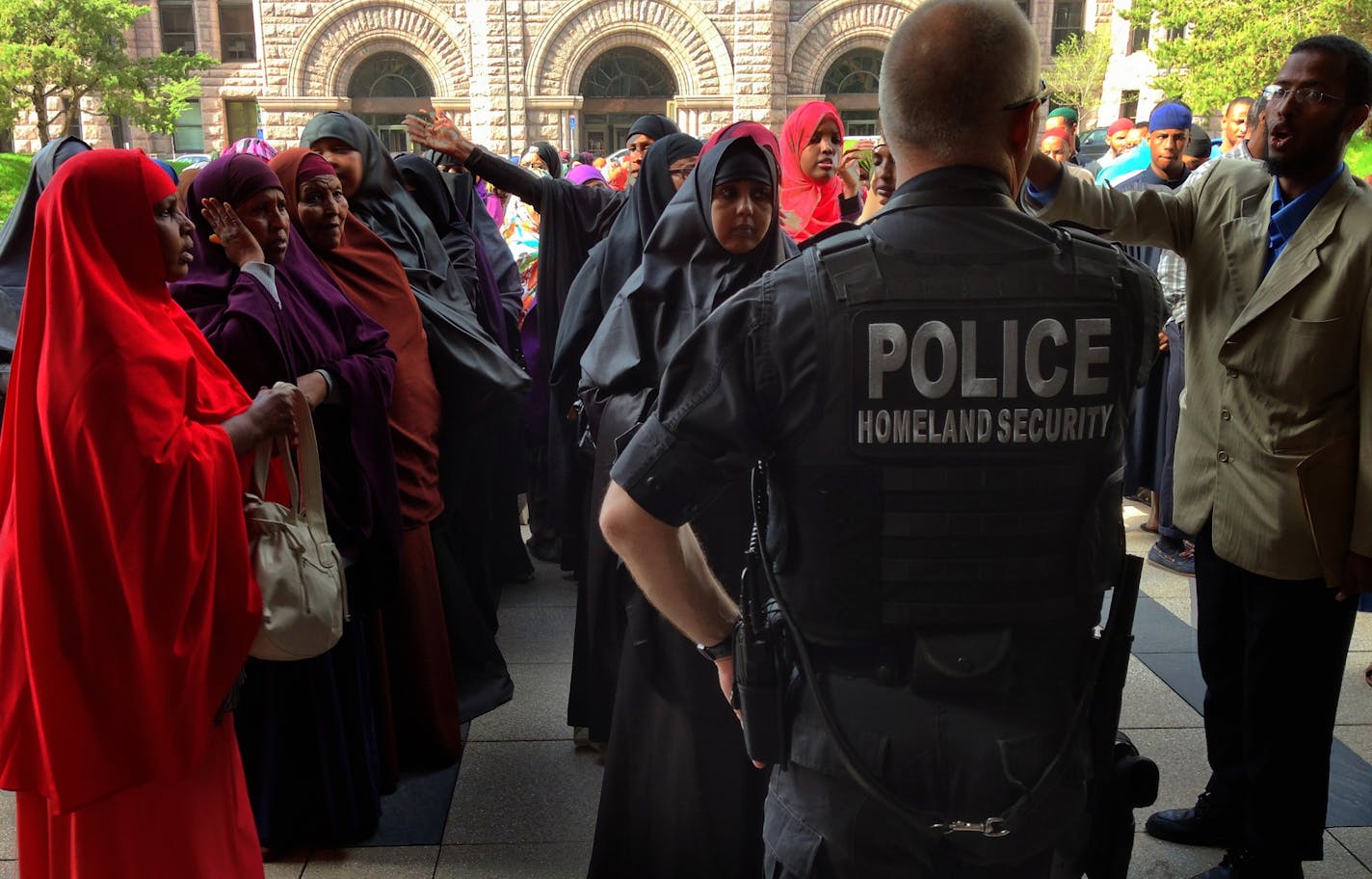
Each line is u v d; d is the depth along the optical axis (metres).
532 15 24.69
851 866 1.43
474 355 3.43
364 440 2.69
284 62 25.34
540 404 4.55
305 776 2.75
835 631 1.42
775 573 1.47
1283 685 2.36
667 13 24.75
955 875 1.44
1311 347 2.21
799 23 25.34
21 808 2.02
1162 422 4.79
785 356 1.36
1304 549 2.27
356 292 3.13
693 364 1.39
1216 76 16.83
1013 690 1.41
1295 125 2.16
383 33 25.38
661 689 2.38
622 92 26.28
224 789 2.13
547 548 5.02
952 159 1.40
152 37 27.89
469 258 4.03
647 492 1.40
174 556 1.92
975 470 1.36
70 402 1.83
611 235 3.37
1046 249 1.39
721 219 2.62
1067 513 1.39
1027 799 1.38
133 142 28.50
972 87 1.37
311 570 2.15
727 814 2.41
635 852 2.49
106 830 1.96
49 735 1.85
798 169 3.95
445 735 3.18
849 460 1.37
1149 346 1.45
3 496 1.95
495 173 4.10
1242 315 2.31
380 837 2.84
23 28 21.80
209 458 1.98
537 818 2.92
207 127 28.33
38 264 1.89
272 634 2.08
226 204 2.58
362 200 3.52
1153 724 3.33
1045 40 26.91
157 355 1.90
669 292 2.69
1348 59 2.12
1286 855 2.42
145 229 1.95
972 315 1.35
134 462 1.85
